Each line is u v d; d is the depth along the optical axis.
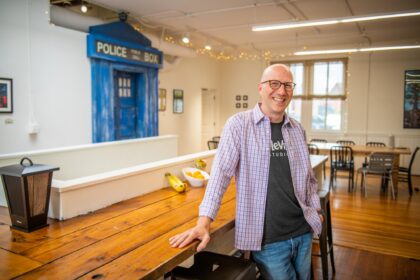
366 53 8.80
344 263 3.48
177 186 2.51
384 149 6.87
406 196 6.25
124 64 6.23
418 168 8.46
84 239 1.61
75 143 5.43
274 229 1.79
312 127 9.59
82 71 5.48
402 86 8.52
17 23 4.51
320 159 4.13
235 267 1.73
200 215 1.65
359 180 7.71
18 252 1.46
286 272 1.86
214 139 10.02
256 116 1.84
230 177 1.77
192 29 7.43
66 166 3.56
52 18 5.08
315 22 5.38
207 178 2.77
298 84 9.60
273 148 1.82
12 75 4.49
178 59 8.14
